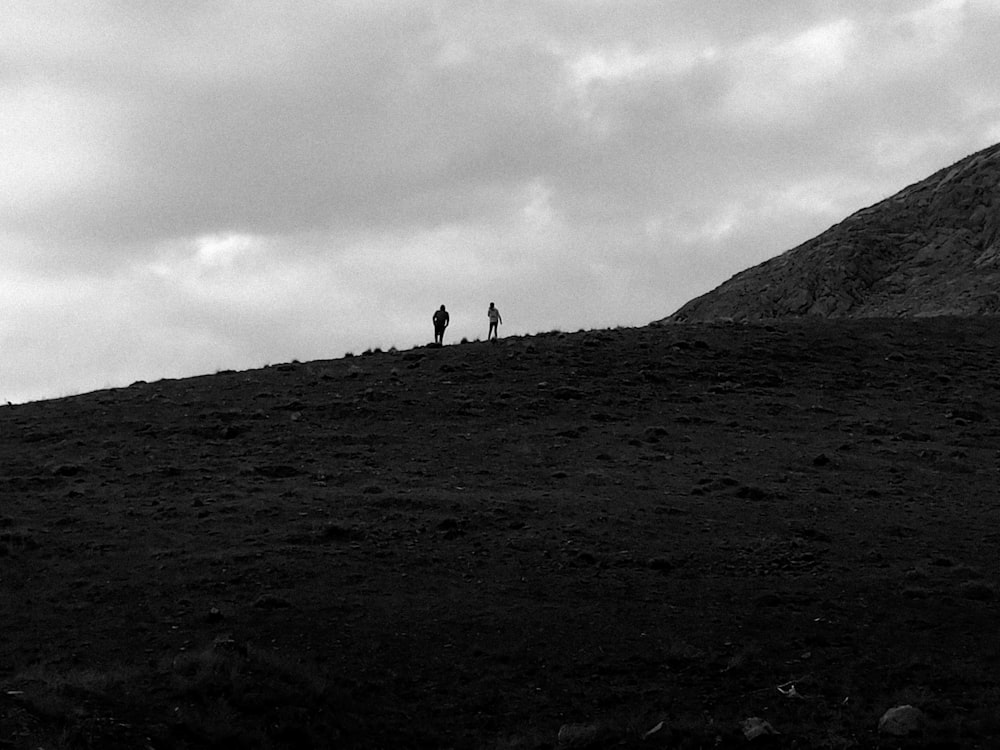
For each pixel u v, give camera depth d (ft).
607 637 61.26
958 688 54.39
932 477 100.37
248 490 90.27
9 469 98.48
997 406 131.44
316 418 116.98
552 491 90.99
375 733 50.47
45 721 44.60
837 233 316.60
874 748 48.49
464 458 102.47
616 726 50.83
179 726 46.80
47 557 73.51
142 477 94.89
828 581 70.28
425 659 58.23
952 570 71.82
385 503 85.81
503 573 71.20
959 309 240.32
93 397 132.36
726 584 69.82
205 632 60.29
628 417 120.47
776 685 55.42
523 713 53.06
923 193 326.85
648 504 87.35
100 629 60.85
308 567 70.90
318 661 57.21
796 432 117.08
